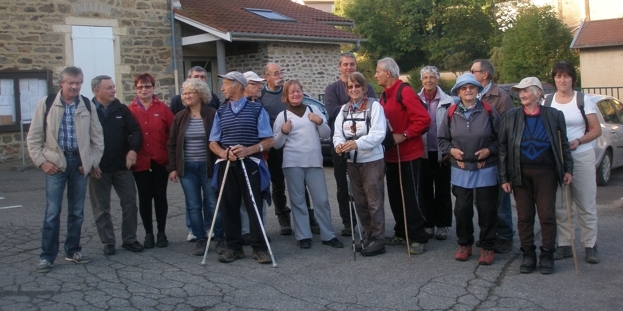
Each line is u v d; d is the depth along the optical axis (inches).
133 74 580.4
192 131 241.4
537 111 210.5
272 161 269.1
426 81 260.8
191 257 238.8
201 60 725.3
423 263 228.7
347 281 208.1
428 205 262.7
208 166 238.4
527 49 1098.1
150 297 192.2
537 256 234.7
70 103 222.2
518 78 1109.7
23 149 490.3
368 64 1477.6
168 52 603.5
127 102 577.3
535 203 214.5
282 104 271.9
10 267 223.5
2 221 300.4
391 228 285.7
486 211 222.2
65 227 291.0
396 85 240.8
